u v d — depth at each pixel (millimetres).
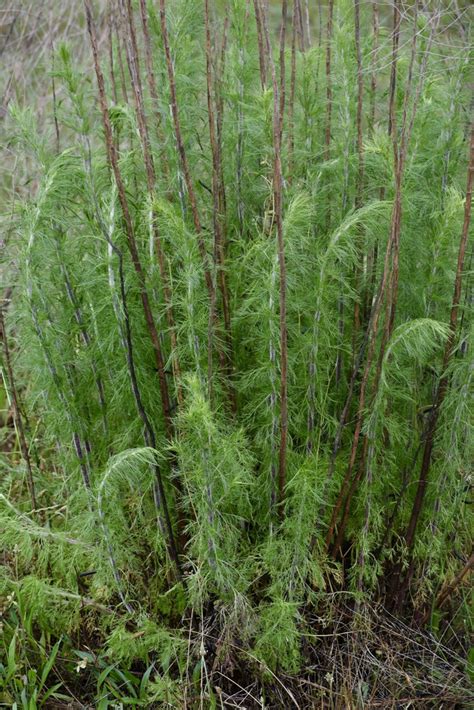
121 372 2250
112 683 2322
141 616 2344
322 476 2217
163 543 2453
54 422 2400
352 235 2201
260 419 2373
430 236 2223
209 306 2244
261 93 2213
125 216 2084
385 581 2613
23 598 2363
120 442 2379
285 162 2227
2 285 2465
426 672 2498
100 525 2207
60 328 2297
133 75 2086
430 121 2311
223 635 2354
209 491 2098
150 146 2273
